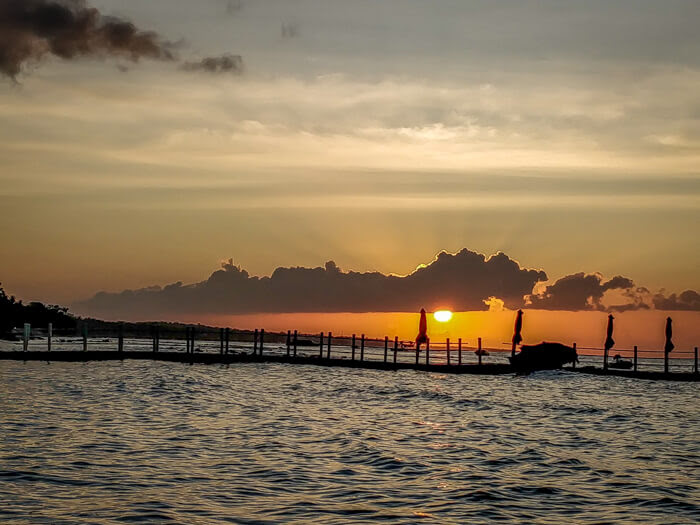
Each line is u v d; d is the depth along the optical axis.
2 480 17.31
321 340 64.62
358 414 32.03
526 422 31.31
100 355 59.31
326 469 19.78
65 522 14.35
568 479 19.52
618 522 15.54
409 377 55.81
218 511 15.45
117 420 27.42
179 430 25.56
